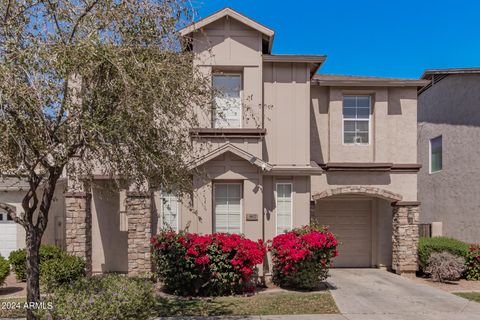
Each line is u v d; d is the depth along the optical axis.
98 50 5.46
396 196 14.27
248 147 12.56
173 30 6.39
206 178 9.38
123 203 13.70
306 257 11.04
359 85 14.44
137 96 5.83
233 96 12.97
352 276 13.60
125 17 6.02
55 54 5.39
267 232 12.97
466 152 15.84
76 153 6.36
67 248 12.12
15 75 5.12
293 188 13.10
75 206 12.21
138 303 6.50
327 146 14.67
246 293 10.79
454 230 16.44
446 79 17.09
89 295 6.26
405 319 8.39
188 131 7.24
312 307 9.29
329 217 15.75
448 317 8.55
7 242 14.81
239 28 12.83
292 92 13.29
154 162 6.34
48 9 5.97
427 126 18.72
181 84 6.29
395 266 14.17
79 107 5.68
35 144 5.48
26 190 13.73
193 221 12.34
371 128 14.74
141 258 12.16
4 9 5.84
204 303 9.70
